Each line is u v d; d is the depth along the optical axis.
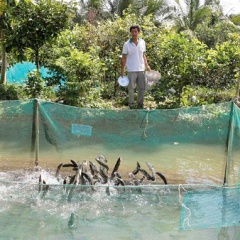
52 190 3.42
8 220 3.35
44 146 5.79
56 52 9.48
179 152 5.75
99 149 5.78
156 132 5.75
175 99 8.89
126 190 3.43
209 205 3.45
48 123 5.74
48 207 3.38
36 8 9.21
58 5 9.38
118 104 9.59
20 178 5.47
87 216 3.35
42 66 10.50
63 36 10.27
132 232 3.31
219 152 5.54
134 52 8.27
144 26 10.57
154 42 10.06
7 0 9.23
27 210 3.39
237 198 3.48
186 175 5.71
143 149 5.79
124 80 8.37
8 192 3.46
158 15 17.48
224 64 9.62
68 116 5.71
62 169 5.70
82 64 8.43
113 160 5.77
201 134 5.65
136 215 3.37
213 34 16.39
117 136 5.75
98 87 9.12
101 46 10.93
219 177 5.55
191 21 18.78
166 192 3.50
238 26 19.78
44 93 8.77
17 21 9.21
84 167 4.91
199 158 5.66
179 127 5.71
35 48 9.59
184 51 8.91
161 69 9.54
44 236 3.28
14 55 9.78
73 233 3.31
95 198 3.40
